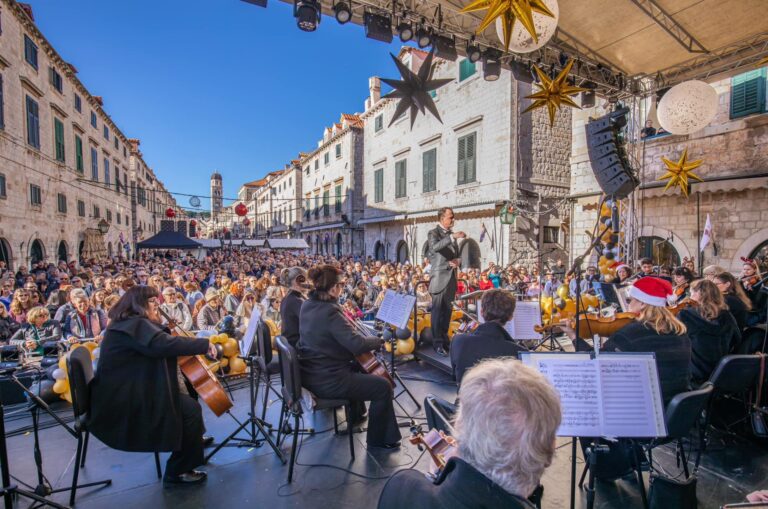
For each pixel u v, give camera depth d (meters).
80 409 2.75
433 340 5.73
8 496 2.45
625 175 5.07
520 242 14.84
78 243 20.47
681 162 9.40
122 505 2.75
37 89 15.60
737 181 9.81
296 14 5.50
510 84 14.59
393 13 6.09
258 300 8.28
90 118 22.84
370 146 24.61
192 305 8.09
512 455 1.04
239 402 4.64
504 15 3.79
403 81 5.44
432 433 1.70
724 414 3.73
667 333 2.68
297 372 3.01
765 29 6.73
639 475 2.44
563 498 2.84
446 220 5.50
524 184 14.88
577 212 13.94
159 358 2.80
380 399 3.42
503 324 3.03
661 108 6.38
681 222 11.30
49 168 16.98
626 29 6.78
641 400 2.07
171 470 2.94
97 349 4.38
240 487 2.95
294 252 37.66
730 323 3.53
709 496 2.84
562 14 6.38
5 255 13.61
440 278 5.59
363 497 2.83
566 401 2.05
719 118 10.42
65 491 2.91
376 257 23.97
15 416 4.21
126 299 2.85
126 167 33.19
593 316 4.42
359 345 3.16
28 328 5.21
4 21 13.35
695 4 6.09
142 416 2.75
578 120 13.83
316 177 35.38
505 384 1.12
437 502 1.10
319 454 3.41
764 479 3.04
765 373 3.40
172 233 20.00
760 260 9.70
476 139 16.05
